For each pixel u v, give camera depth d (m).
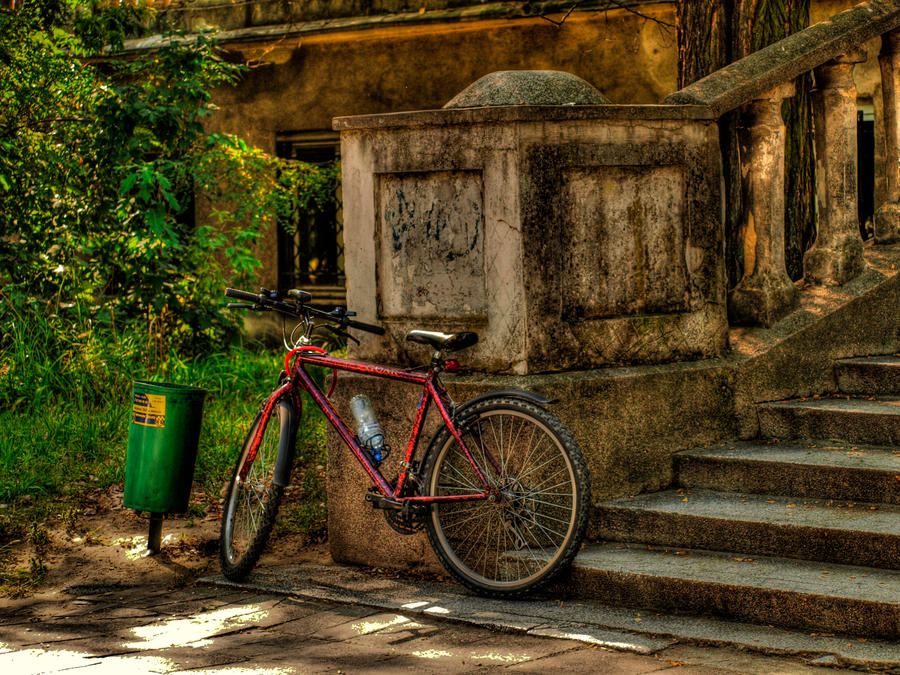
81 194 10.07
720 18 6.70
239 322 11.27
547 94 5.33
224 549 5.42
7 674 4.09
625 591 4.62
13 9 10.17
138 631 4.61
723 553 4.79
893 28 6.11
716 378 5.54
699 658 4.02
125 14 10.53
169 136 9.90
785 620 4.25
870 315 6.05
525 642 4.28
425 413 5.08
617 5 11.35
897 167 6.46
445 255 5.29
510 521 5.00
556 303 5.12
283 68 13.81
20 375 9.06
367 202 5.51
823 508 4.84
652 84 11.90
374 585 5.14
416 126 5.27
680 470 5.38
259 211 11.52
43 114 10.14
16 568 5.63
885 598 4.08
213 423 8.20
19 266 10.12
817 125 6.12
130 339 9.88
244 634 4.52
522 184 5.00
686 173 5.48
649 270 5.42
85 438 7.74
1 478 6.95
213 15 13.95
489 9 12.09
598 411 5.14
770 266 5.89
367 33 12.93
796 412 5.54
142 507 5.79
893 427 5.27
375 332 5.36
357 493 5.52
